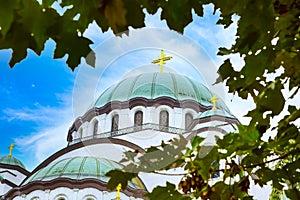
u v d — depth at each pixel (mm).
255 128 3252
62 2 1760
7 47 1489
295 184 3529
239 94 3383
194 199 3197
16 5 1259
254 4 1857
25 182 42438
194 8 1835
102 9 1215
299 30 2742
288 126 3367
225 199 3244
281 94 3105
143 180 21969
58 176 39812
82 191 38844
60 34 1717
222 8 2014
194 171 3078
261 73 2730
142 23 1634
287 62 3039
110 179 2688
